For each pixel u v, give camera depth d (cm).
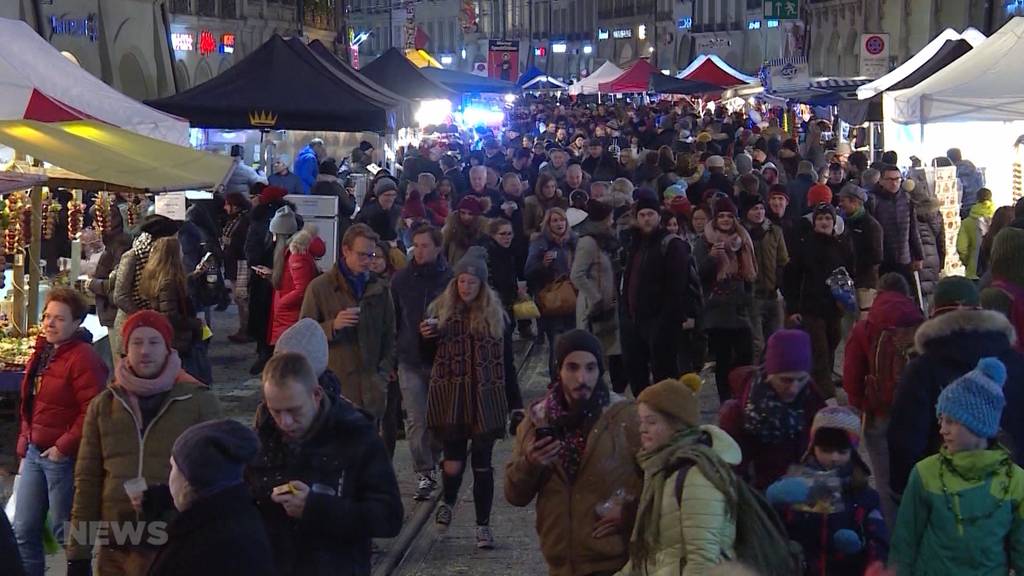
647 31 11056
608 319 1263
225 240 1700
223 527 462
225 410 1312
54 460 758
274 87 2031
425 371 991
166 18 4659
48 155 1240
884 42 3803
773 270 1277
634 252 1168
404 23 10088
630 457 600
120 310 1055
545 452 598
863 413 809
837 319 1246
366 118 2020
